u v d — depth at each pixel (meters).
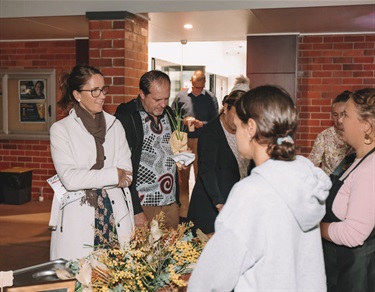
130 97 5.79
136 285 1.86
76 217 2.69
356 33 6.92
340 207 2.07
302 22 6.17
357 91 2.13
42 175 8.52
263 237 1.46
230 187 3.10
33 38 8.24
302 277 1.55
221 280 1.47
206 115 7.30
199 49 12.30
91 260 1.87
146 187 3.21
